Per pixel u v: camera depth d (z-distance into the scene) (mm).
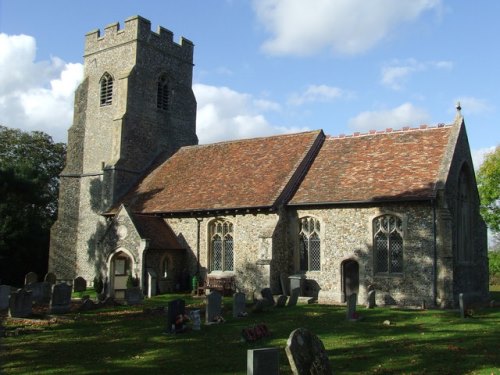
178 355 13070
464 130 27938
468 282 26453
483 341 14500
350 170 28000
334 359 12391
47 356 13094
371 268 25094
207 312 18109
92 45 39500
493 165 49281
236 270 28266
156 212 31156
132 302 24203
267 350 8875
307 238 27188
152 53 38688
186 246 30359
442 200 23781
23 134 53062
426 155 26719
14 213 38562
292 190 28281
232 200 28906
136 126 37000
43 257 40188
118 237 29000
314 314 20250
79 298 27188
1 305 22609
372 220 25375
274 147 32750
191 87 42094
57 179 54969
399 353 12961
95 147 37688
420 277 23891
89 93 38750
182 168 35188
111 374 11266
